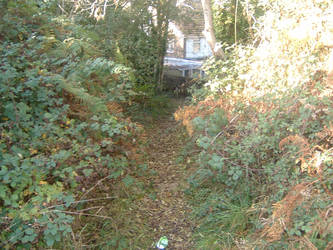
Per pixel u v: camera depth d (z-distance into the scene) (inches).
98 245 126.5
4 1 173.0
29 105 140.0
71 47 182.2
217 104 195.2
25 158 121.1
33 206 107.3
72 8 315.9
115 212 147.6
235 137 157.5
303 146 130.4
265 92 194.9
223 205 142.9
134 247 130.1
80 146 134.0
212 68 290.4
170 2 441.4
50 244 98.9
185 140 244.2
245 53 260.5
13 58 148.5
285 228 106.2
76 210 135.2
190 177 170.9
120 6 400.8
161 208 157.4
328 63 177.3
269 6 252.8
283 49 209.8
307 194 111.3
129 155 164.7
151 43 432.1
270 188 139.8
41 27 191.0
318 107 144.9
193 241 133.3
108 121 150.3
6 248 97.6
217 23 476.7
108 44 332.2
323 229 100.3
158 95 419.8
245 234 126.6
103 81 185.3
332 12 188.7
